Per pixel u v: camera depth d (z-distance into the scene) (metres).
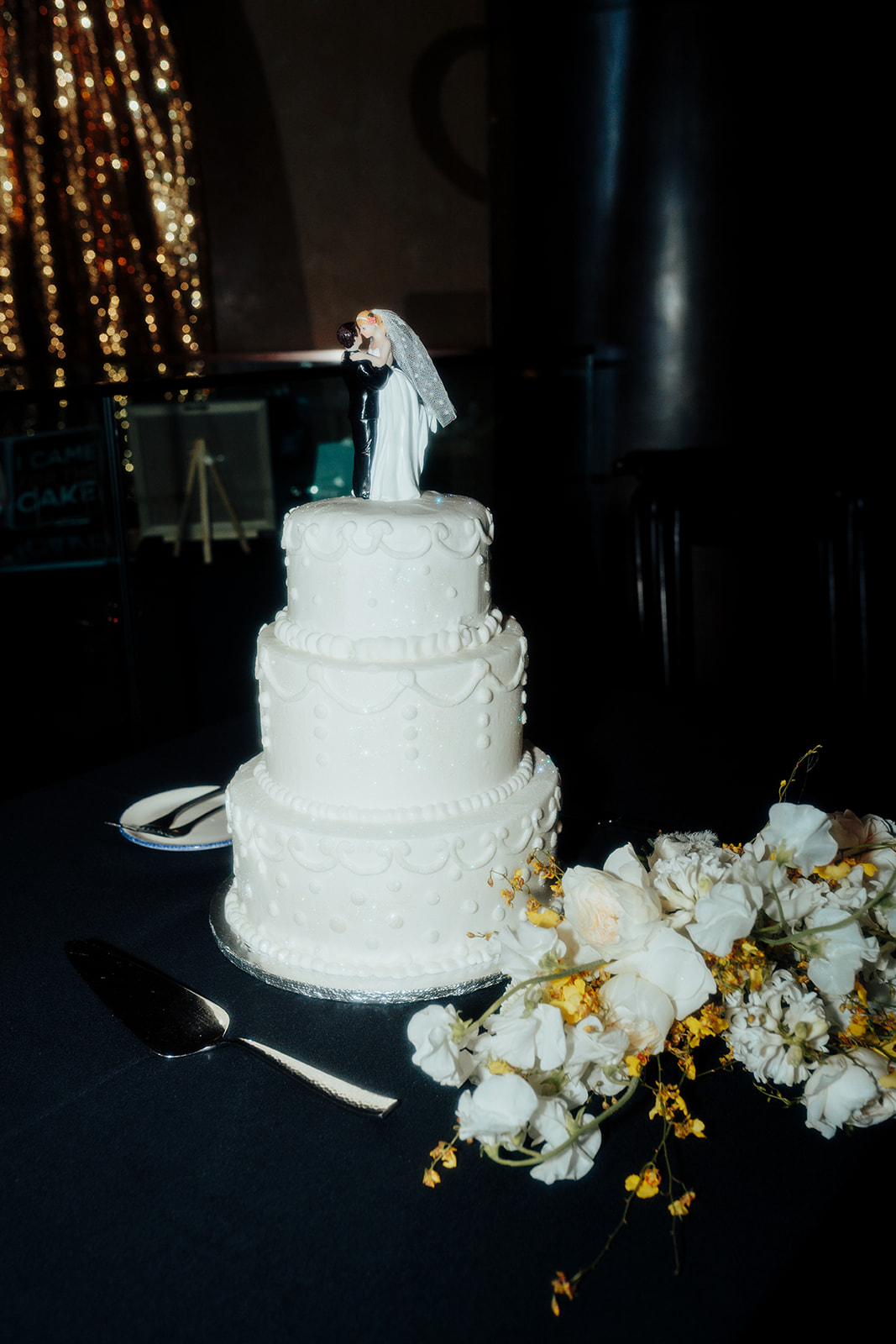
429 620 1.40
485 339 7.15
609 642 3.91
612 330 4.04
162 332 6.52
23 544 4.69
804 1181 1.01
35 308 6.20
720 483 3.14
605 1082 1.02
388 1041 1.24
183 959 1.41
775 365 3.84
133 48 6.00
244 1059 1.20
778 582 3.57
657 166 3.73
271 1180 1.02
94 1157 1.05
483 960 1.39
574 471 4.36
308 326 6.95
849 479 3.28
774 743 2.08
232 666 4.19
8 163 5.91
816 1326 1.06
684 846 1.19
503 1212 0.97
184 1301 0.88
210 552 4.77
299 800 1.42
